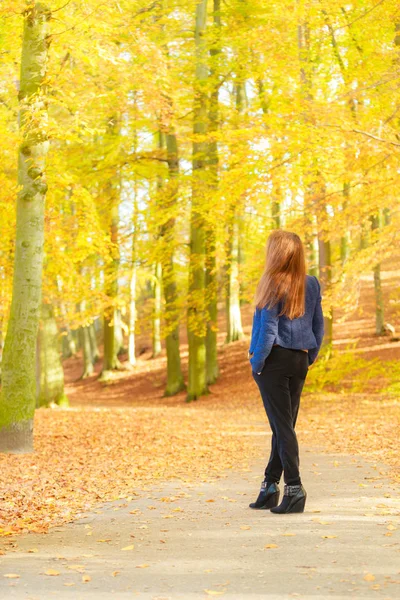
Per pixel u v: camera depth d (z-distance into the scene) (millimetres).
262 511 5020
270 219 20344
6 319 15008
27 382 10383
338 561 3387
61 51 10773
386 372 21109
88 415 17328
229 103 21359
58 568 3547
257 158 11578
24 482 7293
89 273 19000
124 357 36844
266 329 4727
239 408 20328
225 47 17344
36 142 10086
